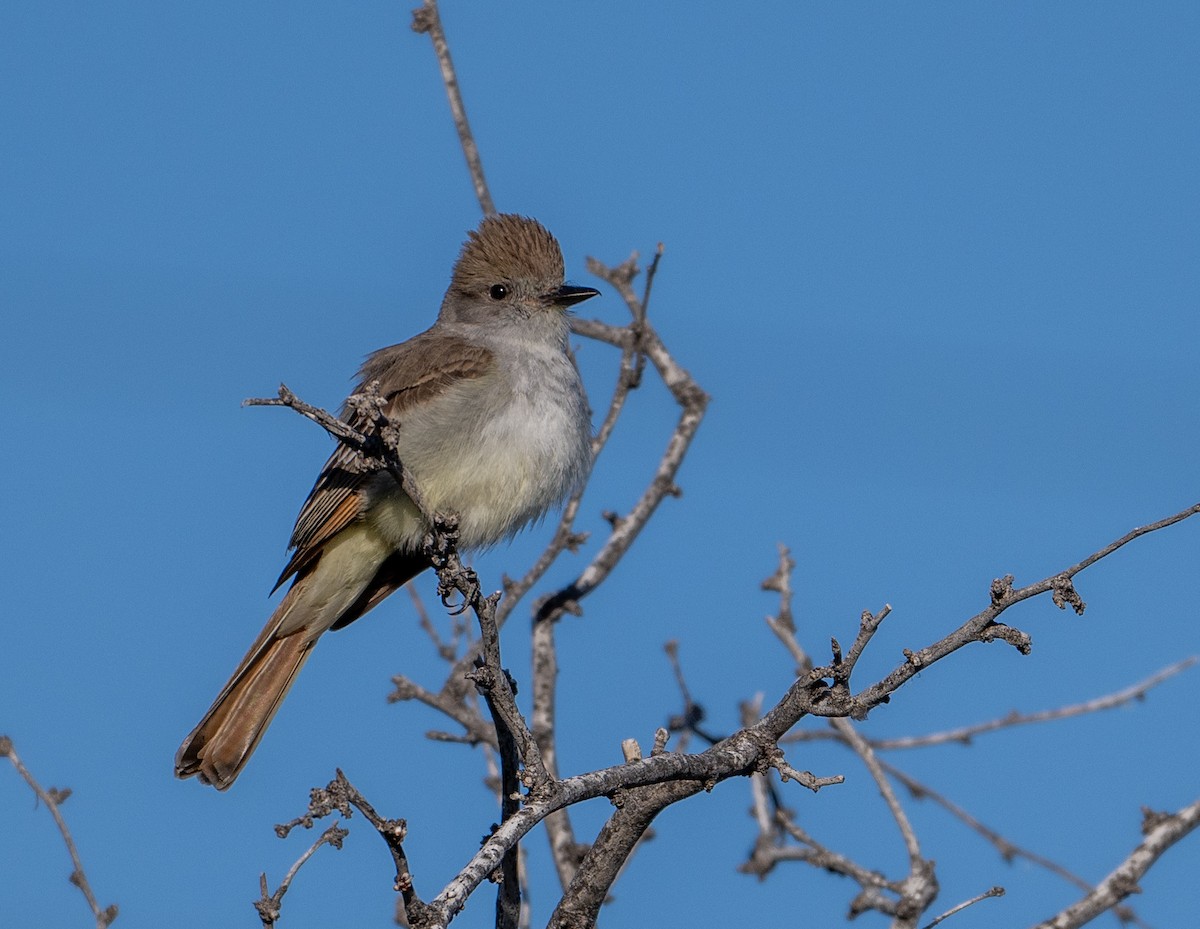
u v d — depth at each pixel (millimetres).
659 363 13234
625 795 7172
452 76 13617
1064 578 7027
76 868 7949
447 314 12422
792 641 11250
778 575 11500
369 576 11180
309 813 5738
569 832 10281
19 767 8219
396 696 11039
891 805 9922
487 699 7430
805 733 11453
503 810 7723
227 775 10211
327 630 11055
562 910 7980
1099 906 9523
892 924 9500
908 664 7387
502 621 11695
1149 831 9758
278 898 6492
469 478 11102
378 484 10820
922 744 11359
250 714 10523
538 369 11484
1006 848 10875
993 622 7246
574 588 11680
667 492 12336
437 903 5699
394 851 5707
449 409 11141
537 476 11297
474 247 12289
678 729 11477
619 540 11977
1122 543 6973
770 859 10352
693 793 7887
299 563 11023
